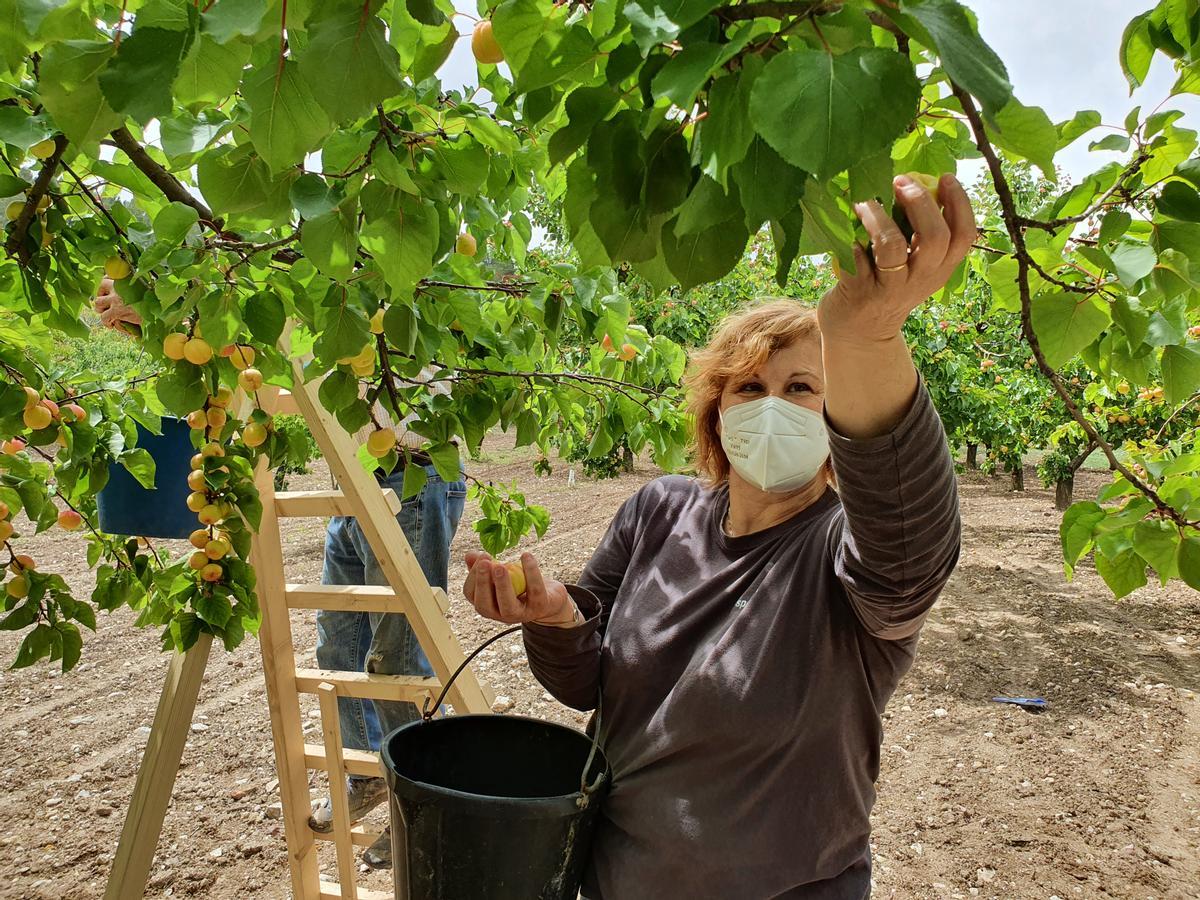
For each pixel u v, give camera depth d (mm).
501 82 1298
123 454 2150
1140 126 897
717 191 572
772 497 1476
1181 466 1230
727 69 552
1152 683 5094
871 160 553
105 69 672
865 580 1153
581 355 3898
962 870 3266
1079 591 7164
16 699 4820
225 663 5355
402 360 1637
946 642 5828
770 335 1445
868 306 802
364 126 1019
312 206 957
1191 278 888
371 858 3109
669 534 1607
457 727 1505
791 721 1257
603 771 1345
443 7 1043
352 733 2912
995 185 684
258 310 1370
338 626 2957
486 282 2025
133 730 4430
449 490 3123
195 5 662
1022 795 3822
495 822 1200
